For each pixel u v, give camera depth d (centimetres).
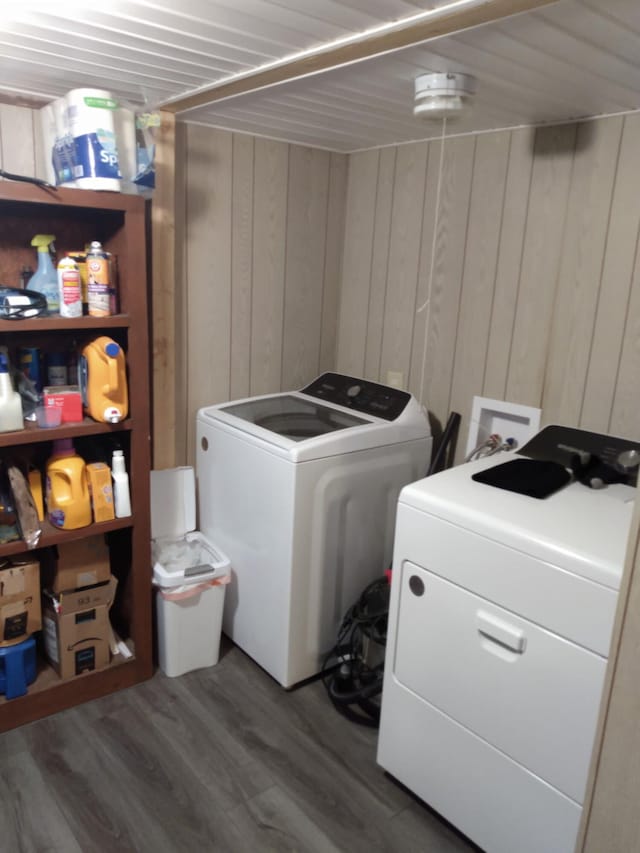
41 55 158
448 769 164
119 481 202
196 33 141
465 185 230
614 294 194
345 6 124
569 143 199
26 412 195
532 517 148
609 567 126
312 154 262
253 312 261
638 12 118
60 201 171
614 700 121
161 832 166
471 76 161
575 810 138
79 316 185
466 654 155
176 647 222
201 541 247
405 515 165
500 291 224
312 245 272
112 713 207
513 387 225
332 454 205
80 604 203
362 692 204
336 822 172
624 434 196
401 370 264
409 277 255
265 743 198
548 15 121
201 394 255
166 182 218
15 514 192
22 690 198
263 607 222
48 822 167
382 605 217
